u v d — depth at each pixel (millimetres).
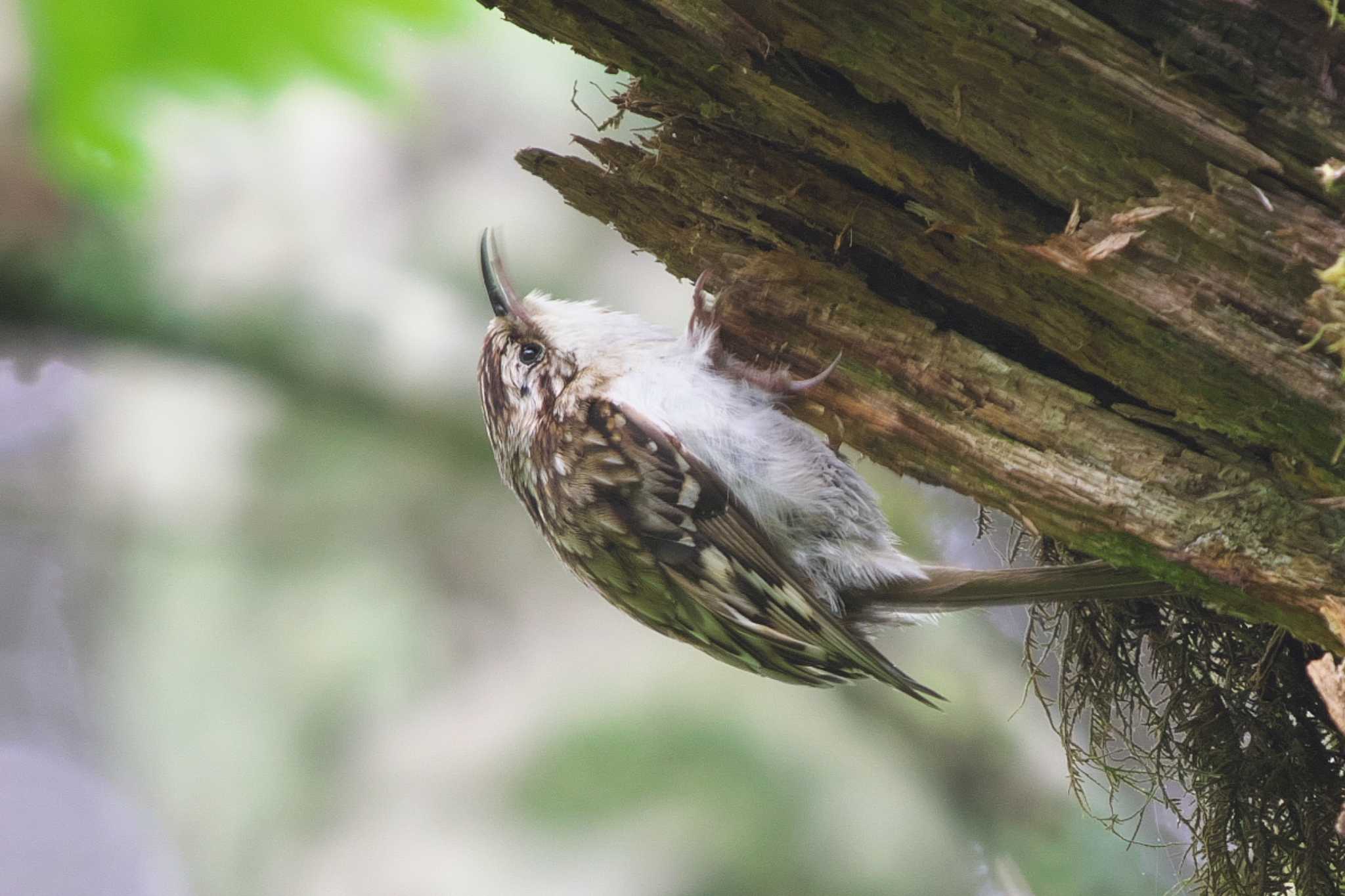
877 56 4023
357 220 9875
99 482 10656
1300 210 3816
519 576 9531
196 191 9312
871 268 4793
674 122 4664
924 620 5691
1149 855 7383
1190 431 4309
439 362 9859
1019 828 8258
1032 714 8789
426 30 3971
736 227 4855
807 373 4898
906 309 4770
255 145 9359
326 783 8836
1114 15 3824
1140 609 5371
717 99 4410
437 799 8359
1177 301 3998
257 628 9398
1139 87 3834
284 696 9109
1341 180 3699
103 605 10469
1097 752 5512
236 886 8531
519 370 6109
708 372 5391
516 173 10008
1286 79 3740
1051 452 4488
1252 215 3850
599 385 5777
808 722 8375
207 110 3854
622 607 6480
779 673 6207
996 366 4594
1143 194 3990
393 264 9914
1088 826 7984
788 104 4309
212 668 9289
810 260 4812
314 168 9656
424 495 9789
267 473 9688
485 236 6281
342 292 9672
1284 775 5141
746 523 5531
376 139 9766
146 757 9281
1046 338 4398
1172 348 4098
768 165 4648
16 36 3654
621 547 5957
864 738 8484
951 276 4516
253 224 9430
